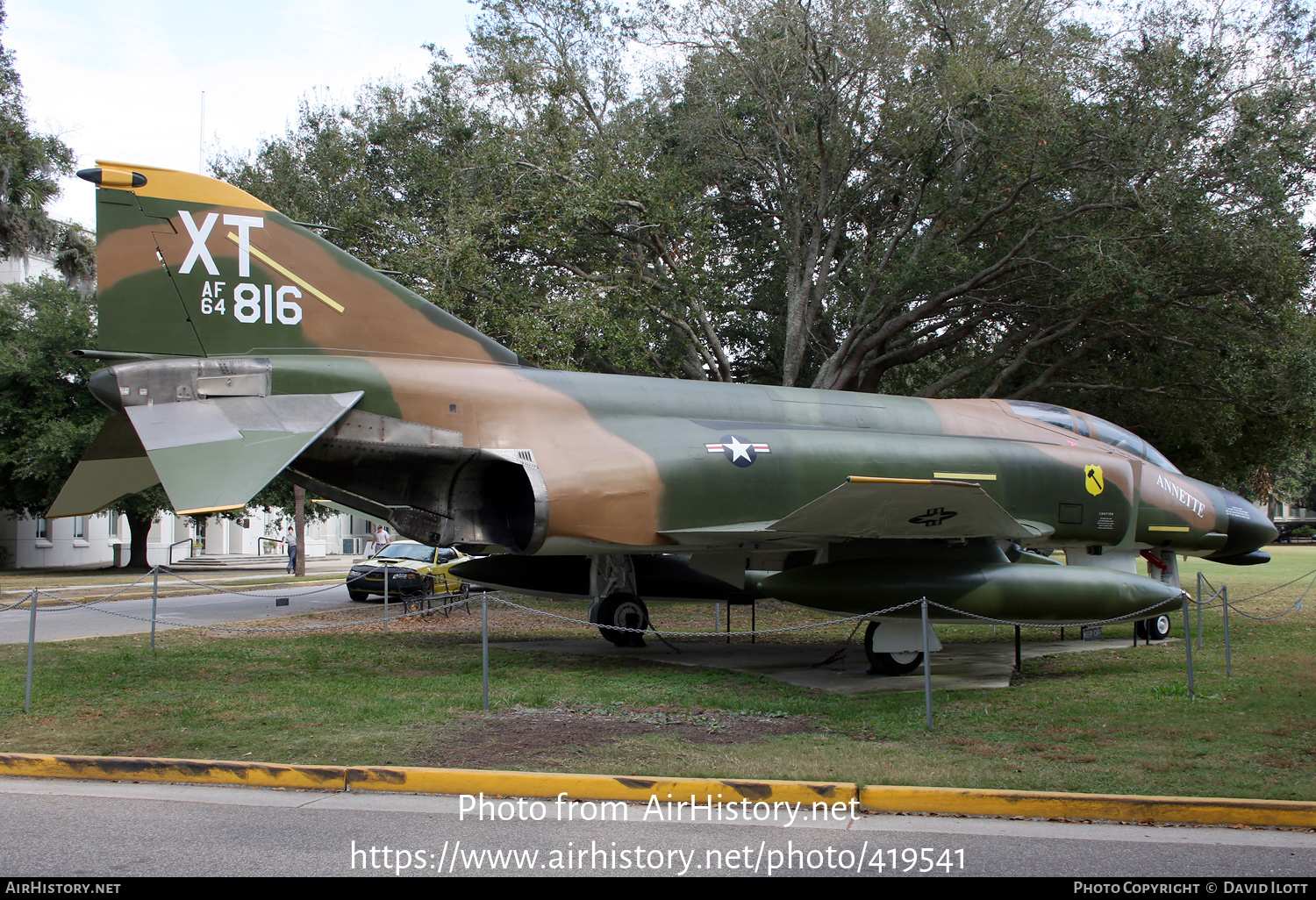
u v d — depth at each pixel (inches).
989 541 402.9
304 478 378.0
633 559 491.5
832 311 824.9
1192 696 309.4
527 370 398.3
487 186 686.5
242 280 350.0
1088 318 685.9
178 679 339.9
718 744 245.1
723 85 767.7
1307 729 261.9
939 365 928.9
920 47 717.3
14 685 321.7
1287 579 948.0
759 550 426.0
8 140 921.5
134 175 335.6
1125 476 475.5
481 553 480.1
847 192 815.1
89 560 1545.3
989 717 283.9
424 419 364.8
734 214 905.5
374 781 211.0
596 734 254.8
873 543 397.7
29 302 1205.1
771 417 432.8
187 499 281.1
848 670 395.2
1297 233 623.5
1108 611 393.1
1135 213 625.6
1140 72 632.4
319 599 773.9
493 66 757.3
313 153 746.8
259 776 215.0
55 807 196.1
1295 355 621.0
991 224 716.0
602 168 697.6
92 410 1182.9
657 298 727.7
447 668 385.1
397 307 377.7
